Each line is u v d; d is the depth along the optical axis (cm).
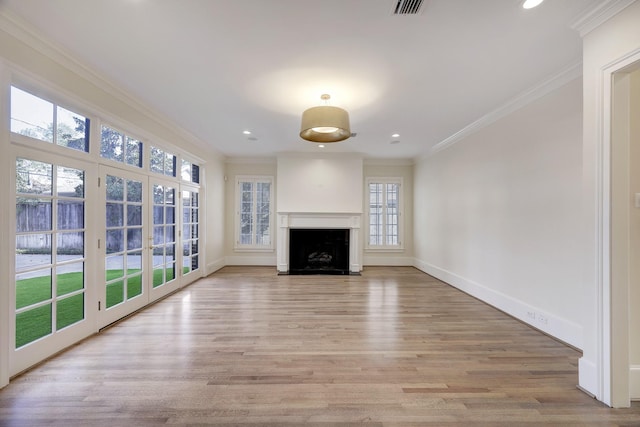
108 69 276
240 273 611
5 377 206
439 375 226
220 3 190
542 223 309
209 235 591
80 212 284
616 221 185
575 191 271
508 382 216
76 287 280
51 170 252
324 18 205
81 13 200
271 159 691
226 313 365
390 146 572
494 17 203
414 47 239
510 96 336
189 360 246
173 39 230
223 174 670
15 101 224
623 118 184
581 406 189
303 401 193
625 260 185
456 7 193
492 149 392
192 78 293
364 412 183
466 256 461
